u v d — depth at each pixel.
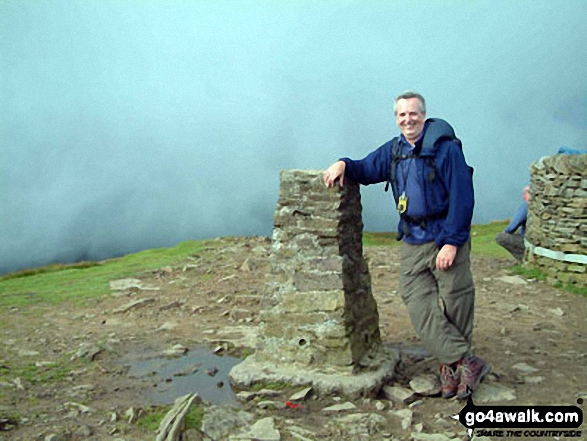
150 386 4.07
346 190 3.95
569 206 7.43
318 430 3.29
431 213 3.57
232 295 6.80
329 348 3.86
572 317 6.02
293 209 3.94
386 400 3.73
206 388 3.99
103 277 8.22
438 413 3.54
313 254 3.91
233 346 4.96
